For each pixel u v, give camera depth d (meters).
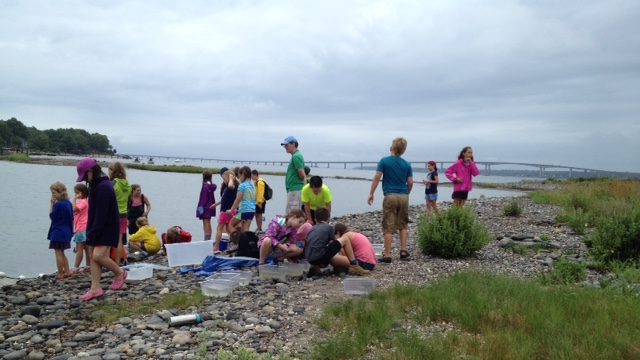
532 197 27.30
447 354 5.11
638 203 15.74
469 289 7.33
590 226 14.59
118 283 8.76
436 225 11.09
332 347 5.41
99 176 8.23
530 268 9.80
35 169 68.00
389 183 10.45
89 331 6.68
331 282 8.90
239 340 5.98
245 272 9.35
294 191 12.28
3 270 12.27
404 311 6.81
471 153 14.02
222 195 13.27
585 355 5.00
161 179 56.66
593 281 8.64
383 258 10.43
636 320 5.94
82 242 10.96
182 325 6.61
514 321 6.08
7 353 5.87
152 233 12.90
